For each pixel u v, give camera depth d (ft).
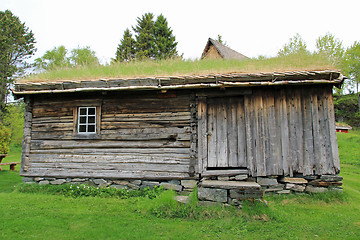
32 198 23.26
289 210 20.18
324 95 24.03
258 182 23.68
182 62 35.40
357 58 98.99
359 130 109.60
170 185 24.80
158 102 26.16
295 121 24.03
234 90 24.79
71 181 26.61
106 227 16.94
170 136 25.43
